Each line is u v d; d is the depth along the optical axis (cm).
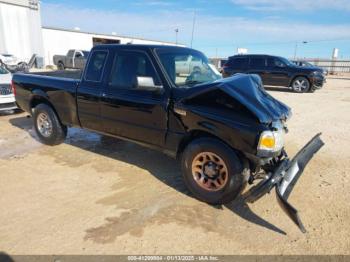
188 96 331
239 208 330
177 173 422
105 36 4122
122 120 401
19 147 527
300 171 338
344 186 388
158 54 374
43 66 2742
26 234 275
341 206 337
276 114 313
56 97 485
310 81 1438
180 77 377
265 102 327
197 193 340
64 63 2531
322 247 266
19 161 459
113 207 326
